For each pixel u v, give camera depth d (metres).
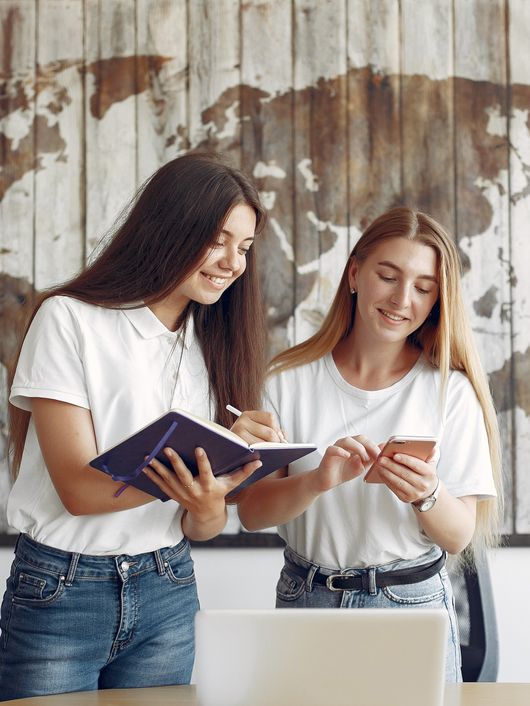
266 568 2.64
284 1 2.71
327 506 1.70
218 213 1.53
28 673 1.48
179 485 1.40
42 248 2.71
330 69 2.71
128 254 1.58
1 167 2.72
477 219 2.70
